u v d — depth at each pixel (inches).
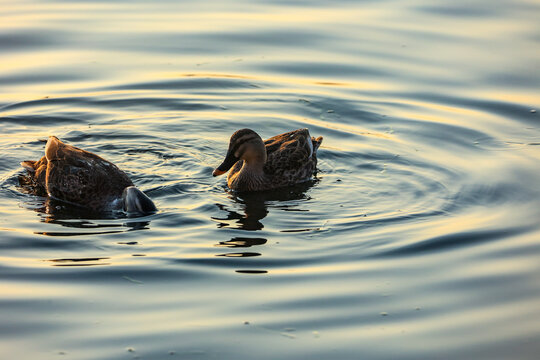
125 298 447.2
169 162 657.0
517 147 678.5
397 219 555.5
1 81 781.9
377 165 653.9
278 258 498.9
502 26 924.0
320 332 417.4
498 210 567.5
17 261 486.3
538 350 405.4
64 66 818.2
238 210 580.4
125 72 812.6
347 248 512.7
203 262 490.9
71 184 584.7
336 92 784.9
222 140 701.9
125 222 552.7
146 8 983.6
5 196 592.7
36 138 689.6
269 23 939.3
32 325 418.3
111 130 708.0
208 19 951.0
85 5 989.8
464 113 741.3
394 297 453.1
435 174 632.4
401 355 399.2
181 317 428.5
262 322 424.8
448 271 482.3
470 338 414.9
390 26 932.0
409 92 782.5
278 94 781.3
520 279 473.1
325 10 985.5
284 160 636.1
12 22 920.3
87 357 391.5
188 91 783.7
